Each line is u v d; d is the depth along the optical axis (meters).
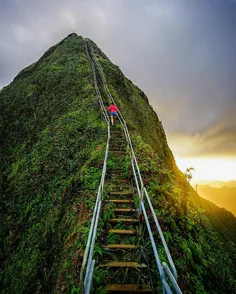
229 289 5.10
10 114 29.45
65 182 10.31
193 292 4.43
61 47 48.44
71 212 7.23
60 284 4.73
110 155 10.27
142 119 27.78
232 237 35.19
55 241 6.95
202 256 5.51
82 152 11.95
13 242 10.20
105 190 7.49
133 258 4.82
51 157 13.80
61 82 26.70
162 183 8.41
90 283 3.43
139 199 6.63
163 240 4.25
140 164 9.23
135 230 5.71
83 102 19.33
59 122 17.77
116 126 14.73
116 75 32.06
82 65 29.17
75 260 4.85
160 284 4.25
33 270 6.89
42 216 9.72
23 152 20.75
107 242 5.32
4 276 8.52
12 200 13.65
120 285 4.21
